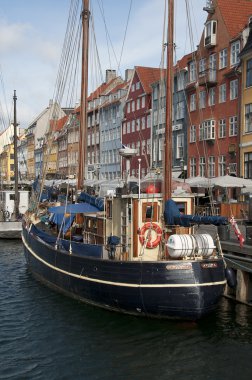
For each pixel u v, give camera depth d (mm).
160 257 13727
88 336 12508
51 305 15164
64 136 67125
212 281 12406
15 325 13508
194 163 41031
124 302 13109
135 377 10320
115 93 61406
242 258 15125
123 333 12531
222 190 31844
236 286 15438
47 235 18234
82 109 22438
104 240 15289
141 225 13820
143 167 50188
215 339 12195
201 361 11039
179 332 12539
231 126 36312
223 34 37562
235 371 10578
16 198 33469
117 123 59812
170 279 12297
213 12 38938
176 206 13414
